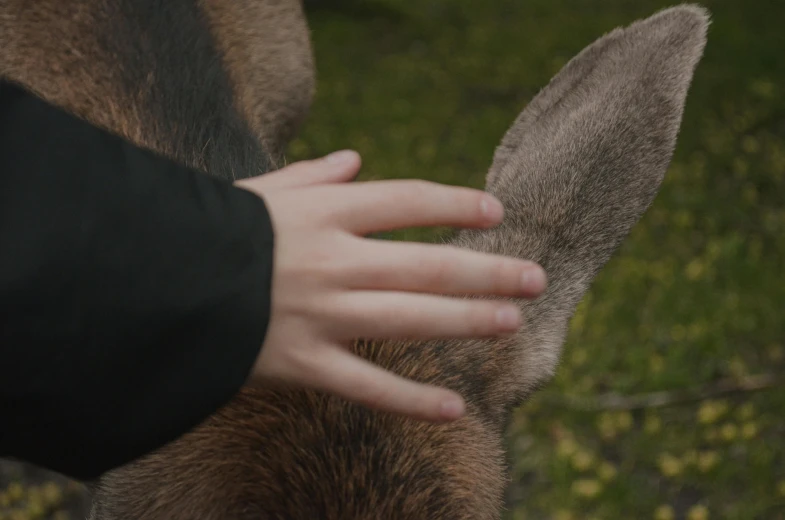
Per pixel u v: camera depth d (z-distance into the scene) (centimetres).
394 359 176
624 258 604
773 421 484
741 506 435
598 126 220
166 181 96
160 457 162
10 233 91
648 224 649
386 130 777
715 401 495
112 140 97
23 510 414
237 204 96
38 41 259
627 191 210
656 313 550
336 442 158
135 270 92
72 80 251
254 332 93
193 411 94
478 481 168
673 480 451
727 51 943
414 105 826
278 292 95
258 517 150
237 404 163
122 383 92
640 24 242
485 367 189
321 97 827
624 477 445
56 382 91
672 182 701
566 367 493
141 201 94
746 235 650
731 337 541
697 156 748
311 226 97
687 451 466
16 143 94
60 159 94
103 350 91
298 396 164
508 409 194
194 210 94
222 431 161
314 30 971
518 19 1055
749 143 765
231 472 155
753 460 454
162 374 93
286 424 160
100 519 174
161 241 93
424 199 98
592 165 214
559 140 222
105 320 91
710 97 852
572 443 459
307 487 152
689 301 558
